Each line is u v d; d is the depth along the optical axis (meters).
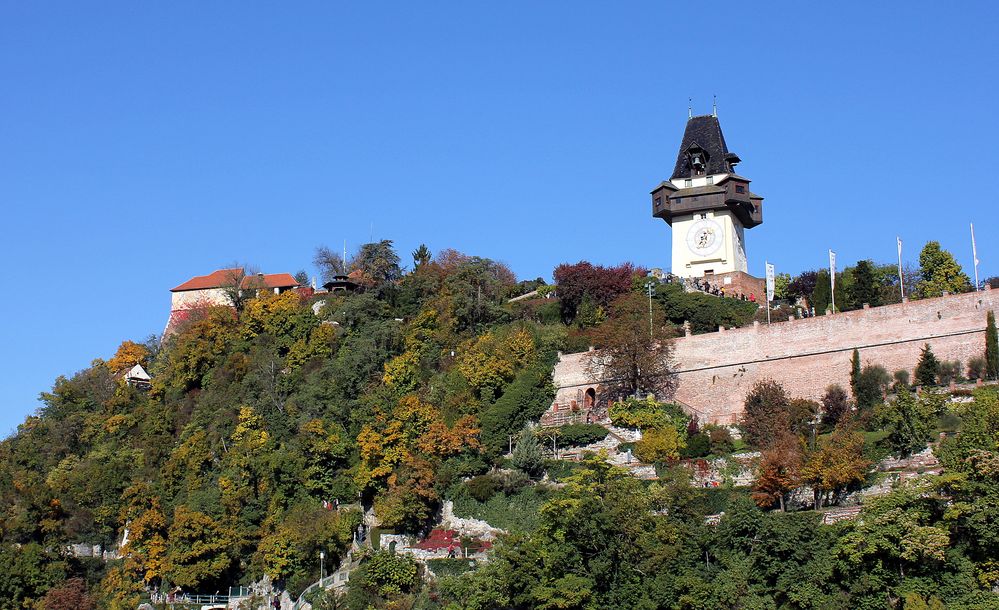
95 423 161.38
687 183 172.25
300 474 133.88
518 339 141.50
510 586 98.31
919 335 120.25
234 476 136.00
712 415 129.38
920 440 104.25
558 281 160.50
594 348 138.38
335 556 122.44
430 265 177.00
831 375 123.94
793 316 149.38
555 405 136.88
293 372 155.88
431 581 109.62
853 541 89.50
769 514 98.31
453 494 121.81
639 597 94.75
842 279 157.38
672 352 134.38
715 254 167.12
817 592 90.06
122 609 125.44
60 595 125.62
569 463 121.00
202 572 125.88
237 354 162.88
